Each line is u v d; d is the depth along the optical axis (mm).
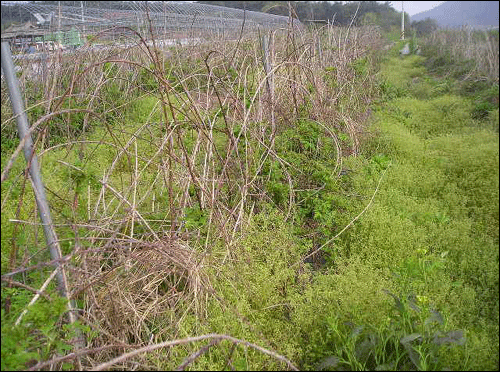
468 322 3016
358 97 7629
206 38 9477
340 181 4961
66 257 2662
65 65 6488
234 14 10469
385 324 2842
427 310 2857
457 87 10414
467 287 3266
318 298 3143
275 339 2889
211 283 3271
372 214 4152
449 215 4480
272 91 4969
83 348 2717
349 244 3994
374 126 6922
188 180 3879
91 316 2951
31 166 2682
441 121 7645
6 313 2734
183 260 3281
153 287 3336
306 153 5195
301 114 5660
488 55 10977
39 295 2705
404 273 3365
